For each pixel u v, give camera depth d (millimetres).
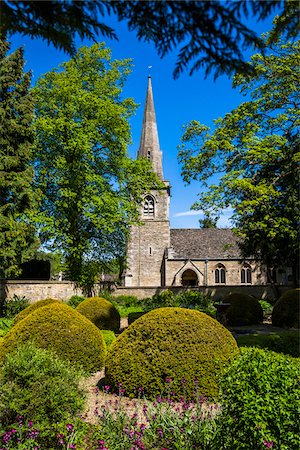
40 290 21781
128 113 23797
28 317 8133
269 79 13938
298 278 25953
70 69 21688
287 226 14031
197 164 14445
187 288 28969
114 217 21828
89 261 24406
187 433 4176
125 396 6625
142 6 2148
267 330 16375
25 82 20234
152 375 6500
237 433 3471
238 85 14375
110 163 23297
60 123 20359
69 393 4562
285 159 13570
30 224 19516
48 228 20406
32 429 3996
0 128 19031
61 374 4793
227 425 3619
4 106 19578
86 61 22141
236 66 2404
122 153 22906
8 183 18750
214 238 39281
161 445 4223
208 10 2064
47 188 22766
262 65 13734
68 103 20812
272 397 3438
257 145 13164
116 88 22812
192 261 36625
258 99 14094
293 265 24562
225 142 13523
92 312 14398
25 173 19531
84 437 4422
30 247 20328
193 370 6387
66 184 21422
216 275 36562
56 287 22453
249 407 3371
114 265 26344
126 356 6801
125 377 6660
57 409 4320
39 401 4305
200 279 36281
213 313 19297
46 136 21438
